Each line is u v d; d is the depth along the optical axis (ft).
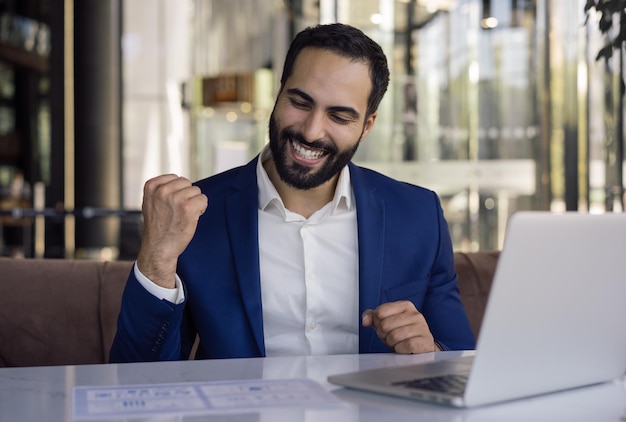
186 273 5.24
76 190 29.17
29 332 6.41
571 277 3.23
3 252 40.83
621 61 8.45
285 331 5.45
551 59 16.34
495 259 7.44
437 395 3.11
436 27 18.76
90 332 6.49
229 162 28.14
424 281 5.48
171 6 45.68
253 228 5.29
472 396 3.05
